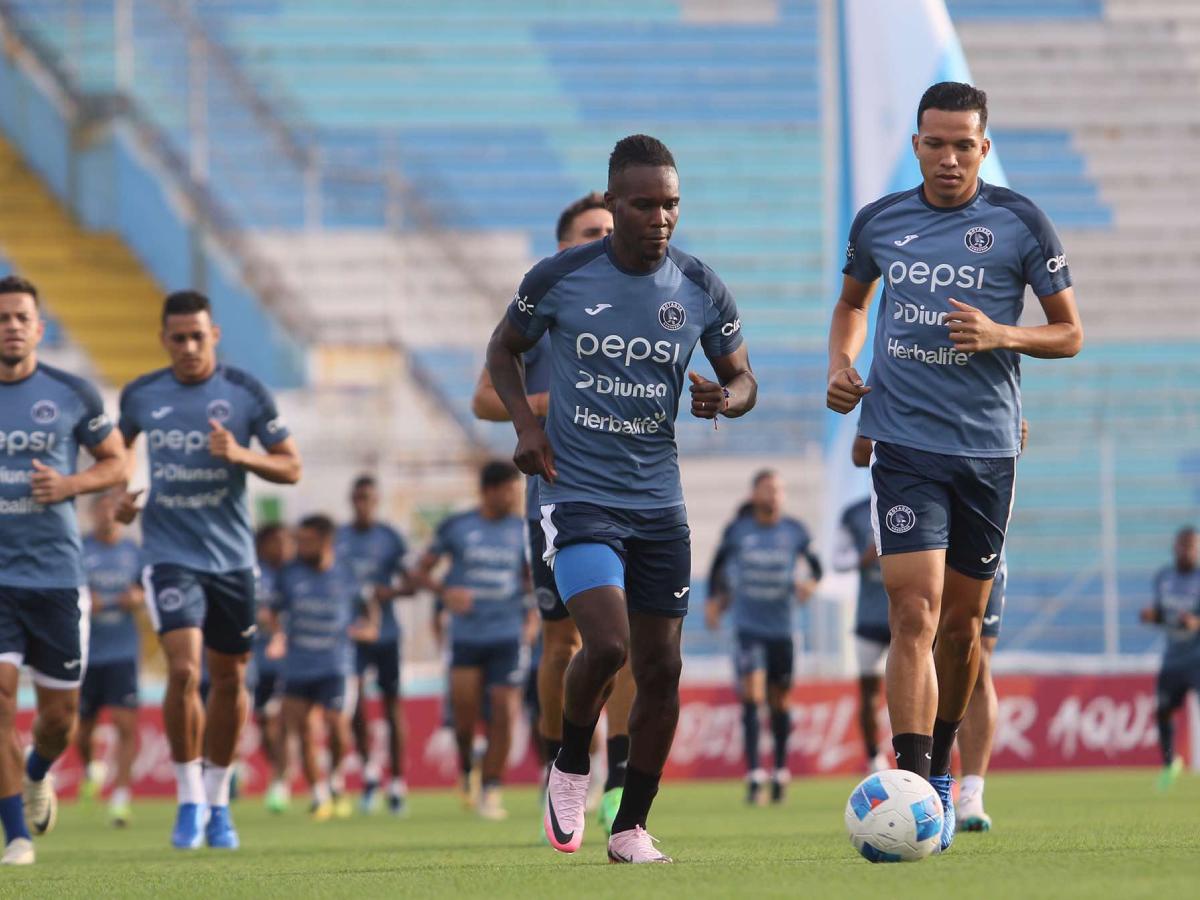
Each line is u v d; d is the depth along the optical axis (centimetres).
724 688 6325
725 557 4988
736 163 9519
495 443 7706
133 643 4731
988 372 2055
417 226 8962
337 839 3312
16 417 2658
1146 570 7675
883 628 4581
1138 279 8838
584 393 1966
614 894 1583
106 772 5947
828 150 4788
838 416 4541
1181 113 9631
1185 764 6550
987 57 9694
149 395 3020
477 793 5253
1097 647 7450
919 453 2044
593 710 1942
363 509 5162
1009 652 7444
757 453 7669
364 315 8475
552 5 10162
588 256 1978
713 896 1518
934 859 1903
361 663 5025
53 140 8838
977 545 2089
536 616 4672
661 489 1980
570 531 1938
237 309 8262
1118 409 8106
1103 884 1528
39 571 2659
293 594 4741
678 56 10088
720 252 8994
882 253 2106
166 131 9294
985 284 2064
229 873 2236
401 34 9994
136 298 8344
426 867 2216
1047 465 7956
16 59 9019
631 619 2003
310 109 9694
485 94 9806
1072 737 6519
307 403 6944
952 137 2038
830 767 6344
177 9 9719
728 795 5219
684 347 1973
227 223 8531
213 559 3020
